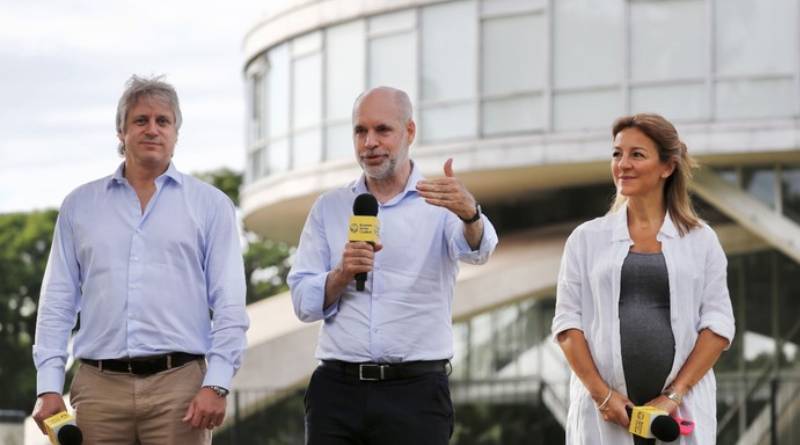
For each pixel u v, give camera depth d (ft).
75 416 23.43
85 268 24.02
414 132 24.07
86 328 23.82
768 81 70.13
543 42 73.82
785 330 80.64
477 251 23.26
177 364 23.71
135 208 24.02
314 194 81.97
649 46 71.82
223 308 23.88
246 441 71.26
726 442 79.05
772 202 72.69
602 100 72.54
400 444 23.30
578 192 82.43
